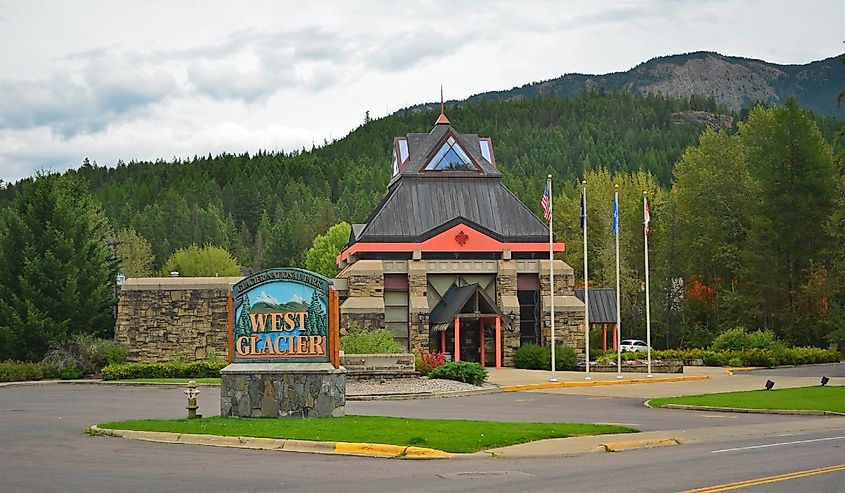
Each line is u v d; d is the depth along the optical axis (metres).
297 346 26.28
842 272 76.19
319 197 186.88
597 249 107.31
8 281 62.31
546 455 20.16
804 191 80.19
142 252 128.25
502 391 43.81
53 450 20.84
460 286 67.38
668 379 50.66
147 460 19.00
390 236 66.44
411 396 39.34
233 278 61.34
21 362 57.50
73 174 81.00
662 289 89.62
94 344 57.94
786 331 79.56
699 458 19.23
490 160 74.75
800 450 20.53
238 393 26.09
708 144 90.50
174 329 60.81
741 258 83.38
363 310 64.44
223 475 17.00
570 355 61.16
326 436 21.42
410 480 16.42
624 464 18.45
